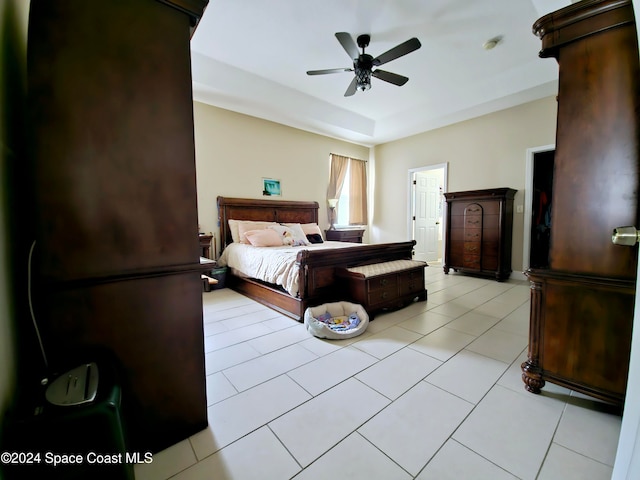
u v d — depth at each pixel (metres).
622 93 1.25
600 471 1.09
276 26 2.90
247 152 4.64
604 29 1.27
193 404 1.30
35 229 0.97
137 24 1.11
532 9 2.69
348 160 6.25
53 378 0.91
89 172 1.04
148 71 1.14
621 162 1.26
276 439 1.27
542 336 1.55
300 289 2.73
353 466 1.13
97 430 0.81
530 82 3.76
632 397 0.77
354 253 3.11
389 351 2.08
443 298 3.47
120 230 1.11
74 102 1.01
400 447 1.22
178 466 1.13
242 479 1.07
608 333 1.35
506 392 1.59
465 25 2.91
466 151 5.01
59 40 0.98
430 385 1.66
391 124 5.48
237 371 1.83
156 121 1.17
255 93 4.00
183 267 1.24
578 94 1.36
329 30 2.96
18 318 1.02
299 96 4.45
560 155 1.43
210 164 4.28
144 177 1.15
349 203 6.34
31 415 0.77
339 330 2.38
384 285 2.87
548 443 1.23
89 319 1.07
